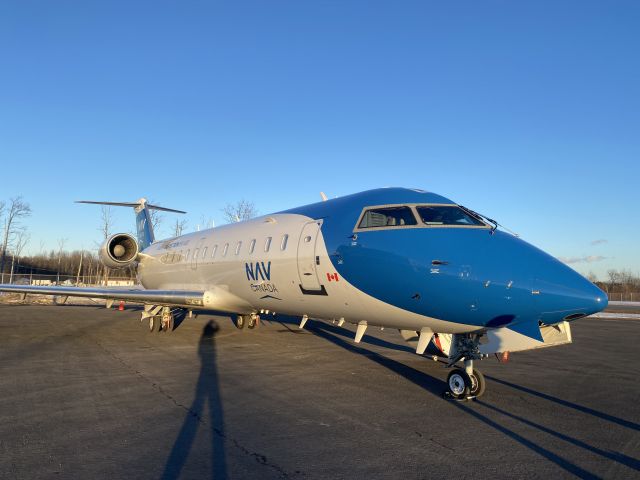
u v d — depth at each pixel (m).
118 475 3.91
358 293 7.68
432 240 6.96
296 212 10.05
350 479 3.90
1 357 9.91
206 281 12.53
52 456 4.33
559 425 5.57
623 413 6.17
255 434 5.03
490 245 6.78
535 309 6.36
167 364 9.26
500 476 4.02
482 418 5.83
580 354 11.83
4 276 49.75
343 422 5.54
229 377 8.08
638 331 18.70
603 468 4.23
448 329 6.96
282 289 9.47
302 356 10.49
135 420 5.49
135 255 15.98
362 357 10.43
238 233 11.65
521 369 9.46
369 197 8.27
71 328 16.05
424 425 5.48
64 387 7.17
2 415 5.65
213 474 3.95
